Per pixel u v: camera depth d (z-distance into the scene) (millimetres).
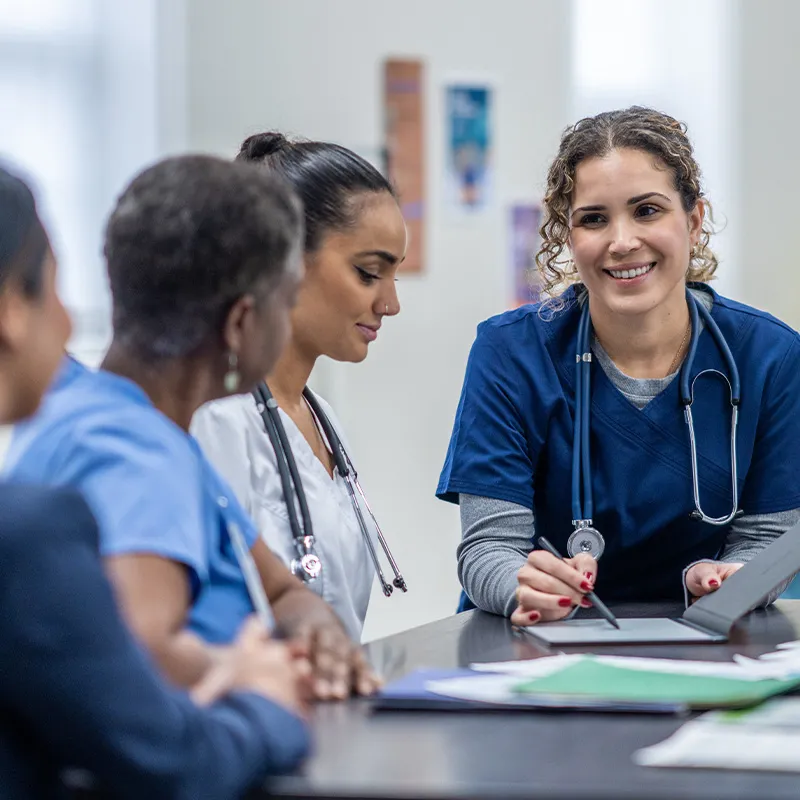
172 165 1764
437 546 6109
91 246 5770
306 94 5914
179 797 1350
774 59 6457
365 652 2240
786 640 2291
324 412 2912
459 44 6082
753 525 3062
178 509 1610
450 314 6133
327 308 2656
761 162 6473
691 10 6500
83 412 1658
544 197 3148
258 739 1443
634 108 3047
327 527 2639
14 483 1381
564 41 6199
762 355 3062
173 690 1423
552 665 2018
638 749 1530
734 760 1438
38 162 5719
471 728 1651
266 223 1749
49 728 1320
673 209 2898
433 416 6125
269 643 1638
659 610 2758
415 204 6066
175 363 1763
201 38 5816
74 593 1314
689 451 3004
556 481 3062
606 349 3070
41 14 5723
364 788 1403
